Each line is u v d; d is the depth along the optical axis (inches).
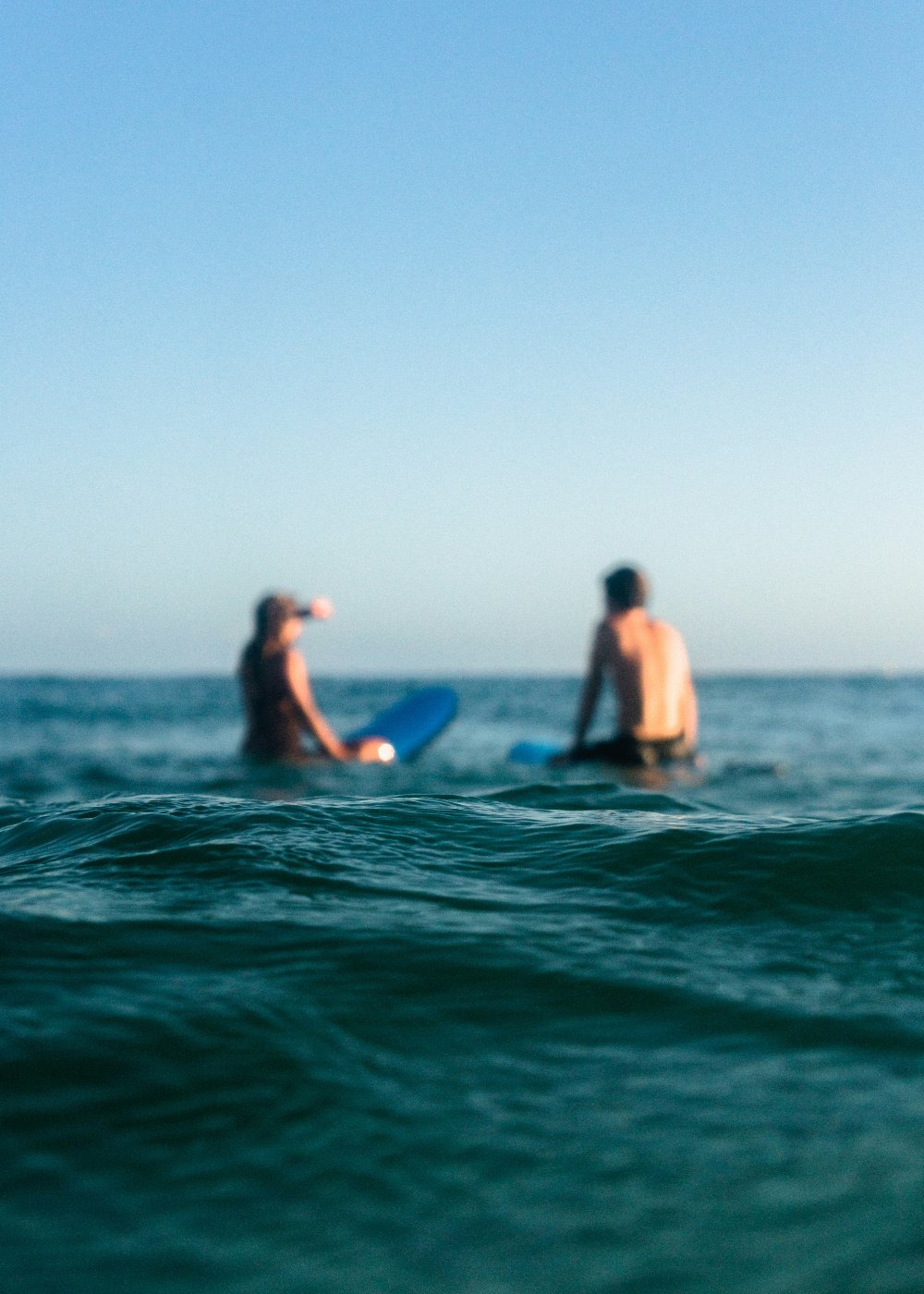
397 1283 38.1
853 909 83.0
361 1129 48.8
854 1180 44.6
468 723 721.6
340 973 66.4
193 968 66.4
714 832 102.0
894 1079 54.1
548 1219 42.1
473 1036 58.9
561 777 242.5
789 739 550.6
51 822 110.2
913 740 541.3
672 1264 39.2
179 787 232.2
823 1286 38.0
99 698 1670.8
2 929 71.3
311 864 90.9
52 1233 40.8
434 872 91.7
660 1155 46.6
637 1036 59.4
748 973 69.1
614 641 254.4
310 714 291.7
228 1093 51.6
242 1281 38.2
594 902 84.0
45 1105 49.8
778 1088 53.1
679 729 258.1
